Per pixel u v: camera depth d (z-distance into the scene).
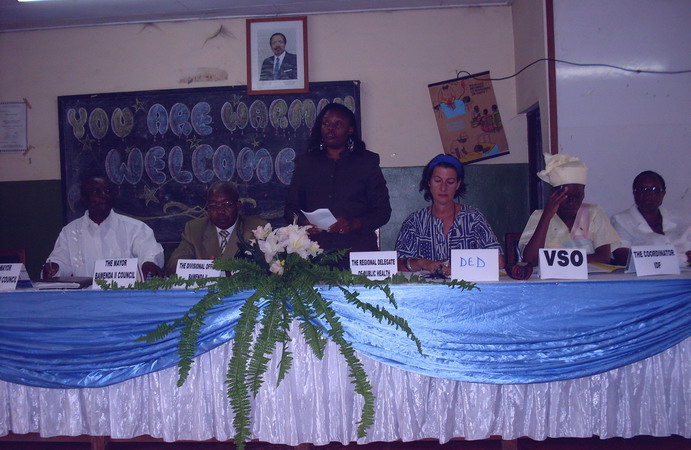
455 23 4.76
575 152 3.93
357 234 3.22
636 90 3.90
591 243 2.85
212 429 2.37
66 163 4.90
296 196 3.33
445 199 2.76
